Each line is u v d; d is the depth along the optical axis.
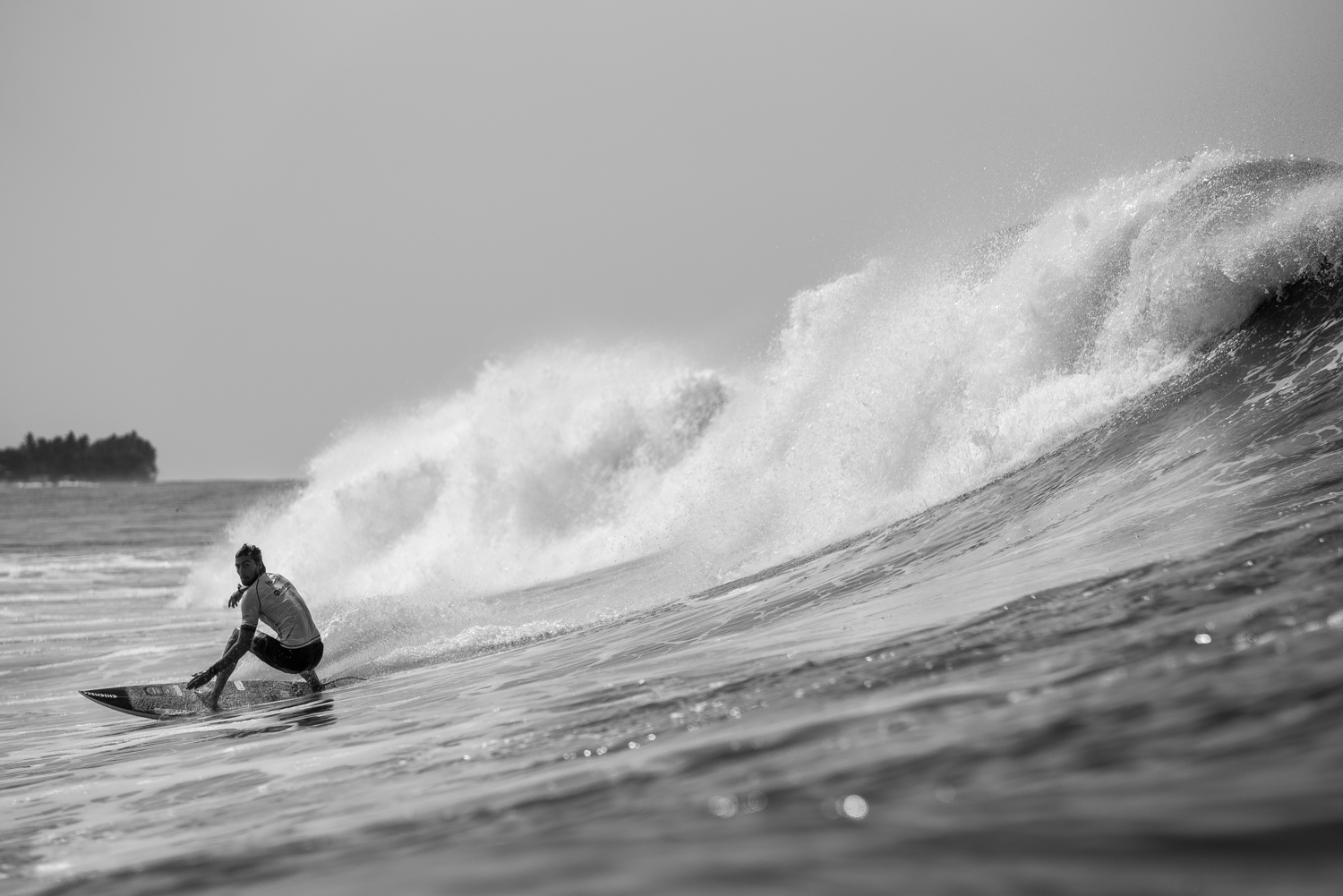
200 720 31.12
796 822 9.09
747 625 28.94
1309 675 10.88
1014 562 26.62
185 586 90.00
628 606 42.06
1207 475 28.47
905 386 46.94
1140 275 41.28
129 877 12.30
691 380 84.06
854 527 42.09
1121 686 12.13
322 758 20.06
